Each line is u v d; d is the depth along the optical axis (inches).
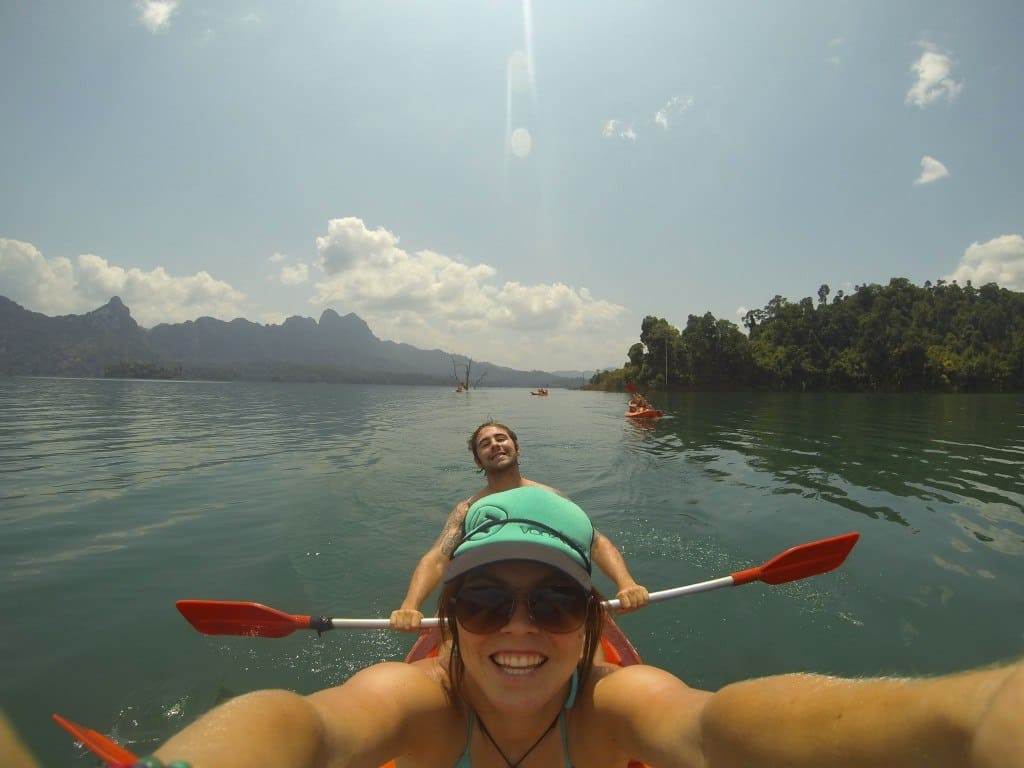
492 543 51.8
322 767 40.2
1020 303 3809.1
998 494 283.6
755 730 33.9
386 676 54.4
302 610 160.2
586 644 59.7
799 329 2586.1
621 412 993.5
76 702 113.9
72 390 1501.0
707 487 301.1
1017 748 18.7
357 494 289.1
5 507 251.0
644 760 48.5
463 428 655.1
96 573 179.3
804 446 469.7
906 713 26.0
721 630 144.6
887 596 159.6
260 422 683.4
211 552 200.2
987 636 137.9
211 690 119.6
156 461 374.3
